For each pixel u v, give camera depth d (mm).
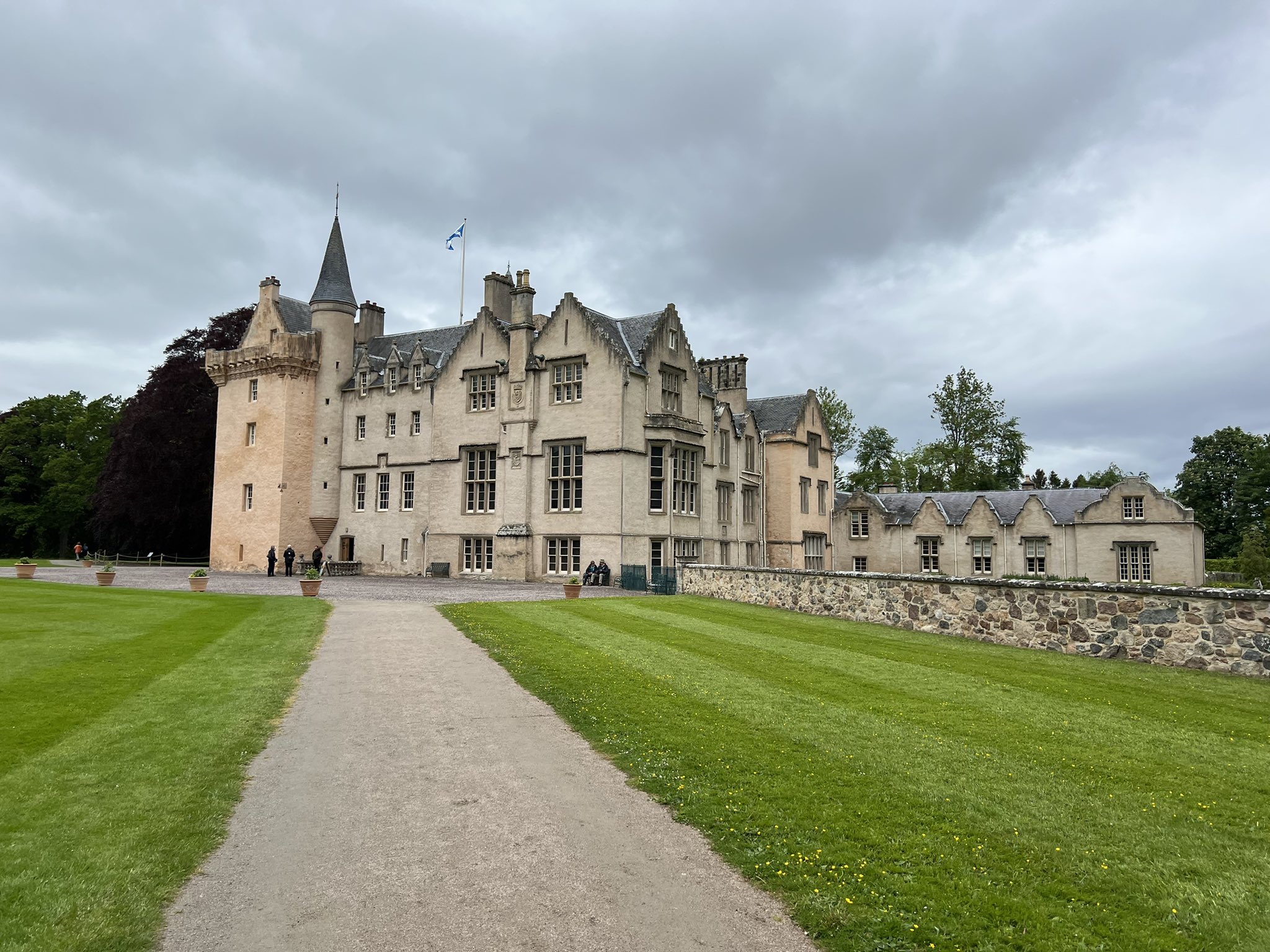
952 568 60469
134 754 9938
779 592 27453
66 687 13227
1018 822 8055
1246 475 83312
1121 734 11188
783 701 12945
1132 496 55000
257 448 55062
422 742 11023
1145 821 8102
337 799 8891
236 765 9852
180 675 14625
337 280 56000
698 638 19703
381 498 52875
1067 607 18375
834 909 6465
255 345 55250
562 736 11336
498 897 6691
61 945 5758
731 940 6074
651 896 6742
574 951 5895
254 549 54406
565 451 45281
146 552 69688
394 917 6348
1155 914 6363
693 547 48062
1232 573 62031
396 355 52719
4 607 23172
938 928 6191
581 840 7832
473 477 48469
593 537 43531
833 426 90875
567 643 18875
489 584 42719
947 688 13992
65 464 76688
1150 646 17031
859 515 64562
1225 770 9664
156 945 5875
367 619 23453
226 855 7457
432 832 8023
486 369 48125
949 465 88125
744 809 8430
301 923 6234
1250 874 6996
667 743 10680
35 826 7719
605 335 44219
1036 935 6082
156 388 62875
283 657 16844
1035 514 57906
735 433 54094
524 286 47031
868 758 9992
